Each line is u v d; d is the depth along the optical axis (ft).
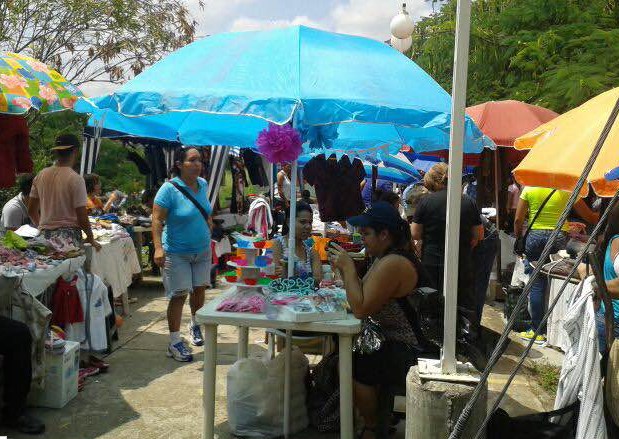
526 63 33.19
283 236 14.73
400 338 11.27
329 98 10.99
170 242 17.13
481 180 27.35
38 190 17.60
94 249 18.84
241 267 11.96
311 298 12.05
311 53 12.24
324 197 21.08
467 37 8.59
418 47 45.73
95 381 15.64
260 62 11.98
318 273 14.47
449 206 8.88
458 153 8.79
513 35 36.06
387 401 11.34
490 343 19.26
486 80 36.99
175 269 17.15
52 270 14.49
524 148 15.39
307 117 10.94
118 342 19.22
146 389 15.17
